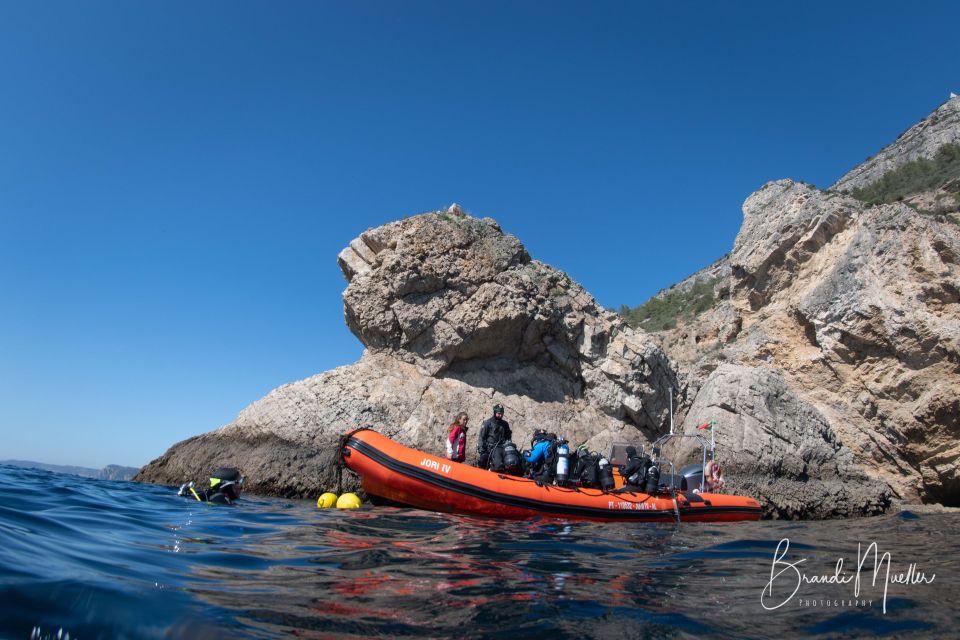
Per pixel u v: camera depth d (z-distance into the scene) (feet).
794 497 45.52
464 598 11.71
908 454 52.80
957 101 191.42
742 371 53.88
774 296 71.41
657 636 9.95
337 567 13.98
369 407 46.21
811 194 72.28
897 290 55.11
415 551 16.78
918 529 31.09
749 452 48.16
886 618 11.41
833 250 65.77
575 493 28.09
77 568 11.12
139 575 11.37
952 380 50.70
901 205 59.31
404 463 28.30
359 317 51.21
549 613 10.93
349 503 29.22
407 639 9.17
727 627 10.62
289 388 47.67
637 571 15.48
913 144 186.50
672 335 92.53
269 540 17.39
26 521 15.57
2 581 9.41
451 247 52.90
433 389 49.11
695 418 52.44
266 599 10.72
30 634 7.75
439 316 51.29
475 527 23.09
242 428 46.70
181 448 47.26
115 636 8.13
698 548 19.97
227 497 29.40
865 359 56.80
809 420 52.90
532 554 17.35
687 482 33.01
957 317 51.78
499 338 51.72
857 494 47.26
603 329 54.65
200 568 12.82
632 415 52.75
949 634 10.50
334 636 9.05
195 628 8.79
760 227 75.97
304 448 43.68
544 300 53.06
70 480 36.55
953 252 53.42
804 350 62.64
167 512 22.61
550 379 53.11
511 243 55.16
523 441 47.98
